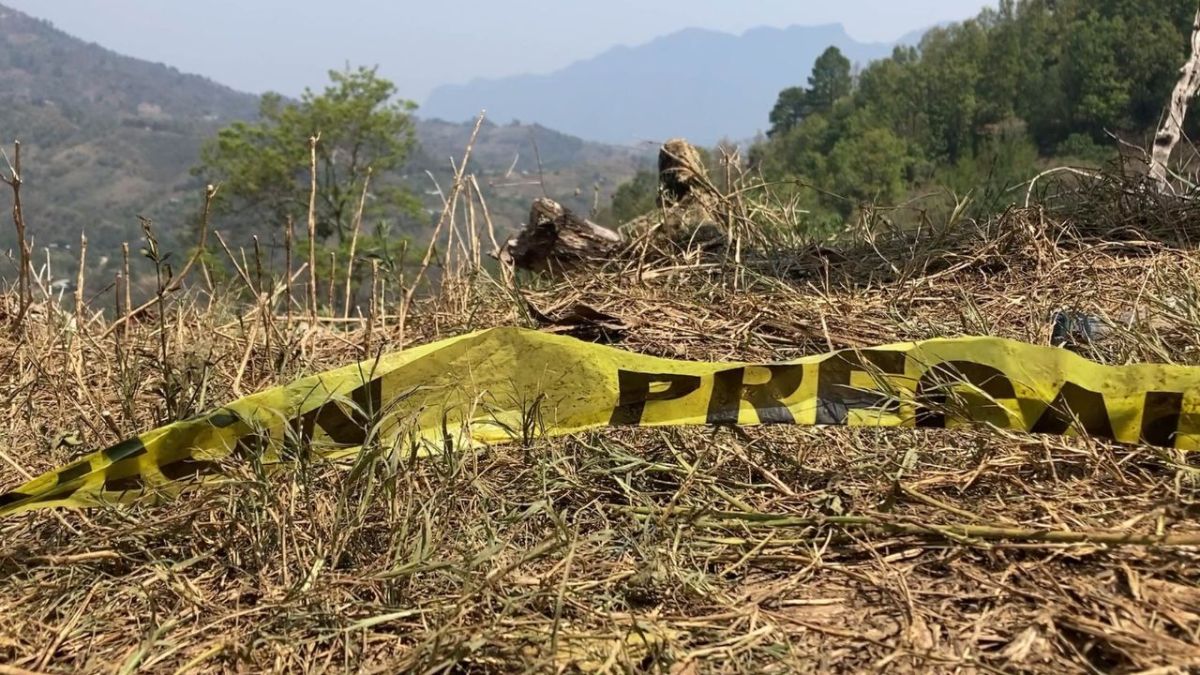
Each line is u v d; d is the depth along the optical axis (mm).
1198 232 3721
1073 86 34562
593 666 1307
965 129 43594
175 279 2635
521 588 1508
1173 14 31625
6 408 2600
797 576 1538
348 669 1341
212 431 1985
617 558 1639
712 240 4398
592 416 2082
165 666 1411
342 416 2057
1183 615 1326
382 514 1817
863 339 2840
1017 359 1964
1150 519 1572
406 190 24031
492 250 4246
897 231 4297
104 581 1657
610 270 4277
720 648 1345
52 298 3408
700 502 1808
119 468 1921
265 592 1582
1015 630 1354
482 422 2102
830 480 1922
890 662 1301
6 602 1603
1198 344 2258
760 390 2043
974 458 1896
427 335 3361
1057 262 3387
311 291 3369
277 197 23422
